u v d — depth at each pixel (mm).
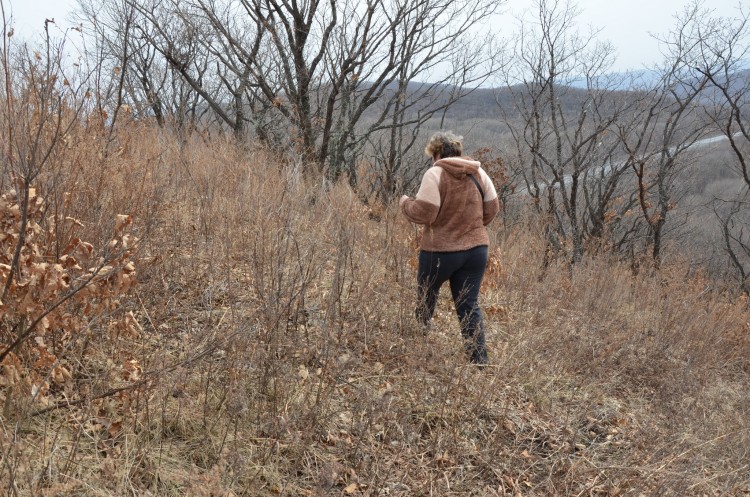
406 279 5270
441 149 4523
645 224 13820
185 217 5195
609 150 11055
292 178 6176
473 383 4172
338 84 8250
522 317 5504
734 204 14219
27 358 3115
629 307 7238
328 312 4168
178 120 7734
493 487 3490
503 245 7078
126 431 2998
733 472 3861
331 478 2928
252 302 4422
